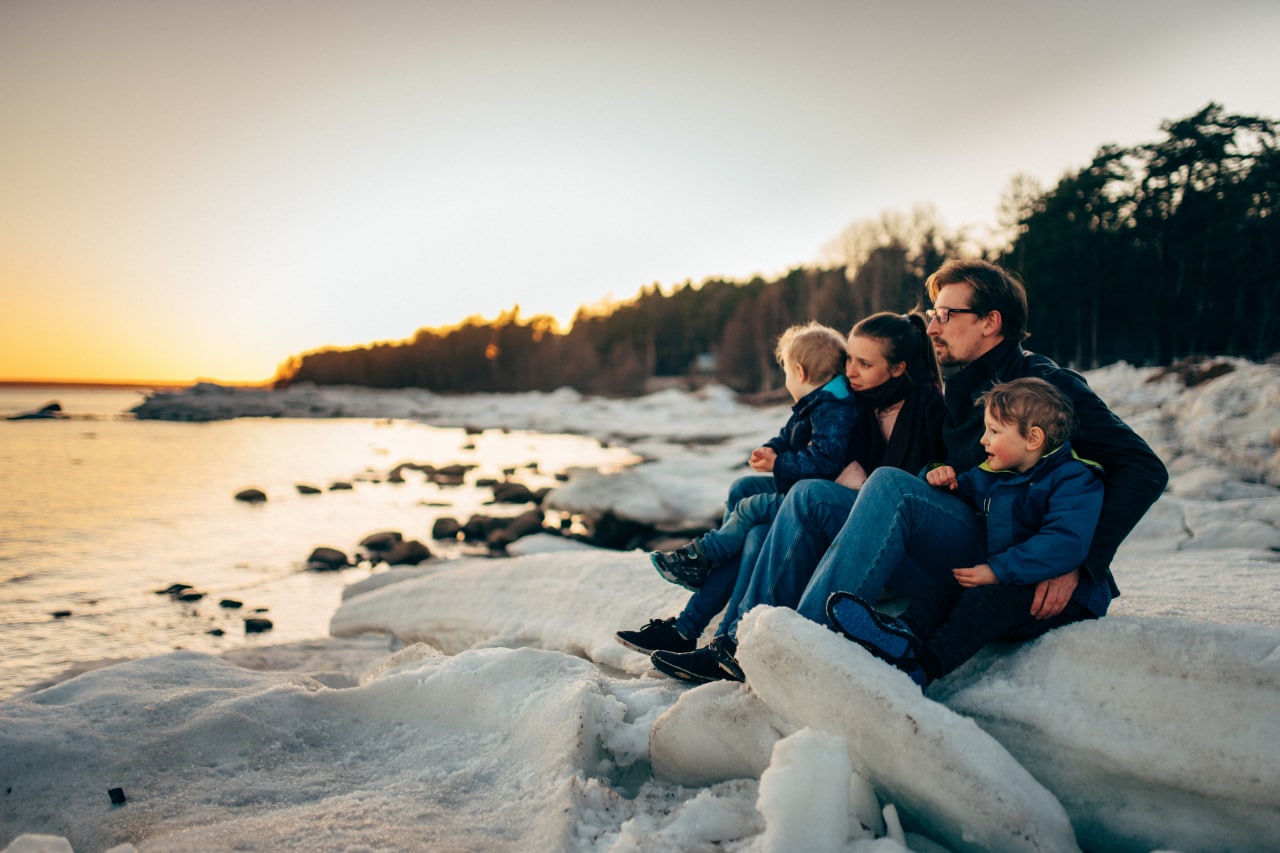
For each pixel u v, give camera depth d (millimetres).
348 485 18672
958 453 2785
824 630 2240
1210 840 1968
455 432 47688
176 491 17562
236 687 3162
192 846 2031
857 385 3104
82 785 2455
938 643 2322
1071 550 2277
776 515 2941
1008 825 1869
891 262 43750
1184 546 6035
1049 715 2191
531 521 12062
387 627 5473
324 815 2230
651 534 11492
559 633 4352
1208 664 2047
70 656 6145
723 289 81438
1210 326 35812
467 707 2842
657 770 2527
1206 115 37656
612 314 93875
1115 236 39125
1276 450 9422
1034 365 2742
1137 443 2414
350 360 129125
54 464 23719
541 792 2285
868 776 2115
